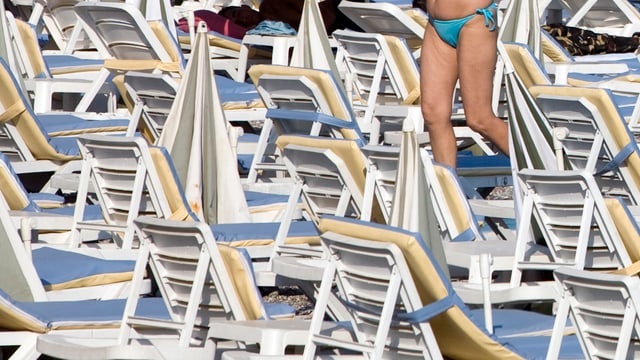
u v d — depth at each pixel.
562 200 21.28
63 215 25.36
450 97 30.00
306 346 18.00
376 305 17.69
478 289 20.97
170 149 25.78
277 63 42.75
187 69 26.09
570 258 21.72
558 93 25.97
